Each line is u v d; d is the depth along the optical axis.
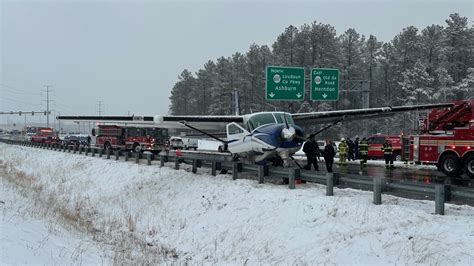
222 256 11.93
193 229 14.48
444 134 21.20
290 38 66.94
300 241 10.98
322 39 62.53
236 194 15.55
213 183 17.84
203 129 24.44
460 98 61.38
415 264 8.48
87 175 28.16
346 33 72.75
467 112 21.81
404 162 27.50
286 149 17.42
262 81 77.25
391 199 12.63
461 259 8.17
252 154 19.19
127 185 22.80
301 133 17.44
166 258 12.46
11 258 7.95
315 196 13.23
